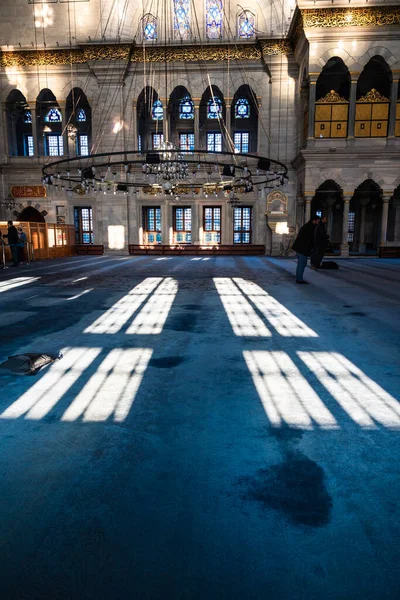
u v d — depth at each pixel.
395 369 3.88
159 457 2.38
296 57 20.33
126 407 3.07
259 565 1.58
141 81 21.42
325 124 18.62
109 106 21.56
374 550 1.66
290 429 2.72
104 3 20.98
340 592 1.46
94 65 21.14
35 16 21.88
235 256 21.33
